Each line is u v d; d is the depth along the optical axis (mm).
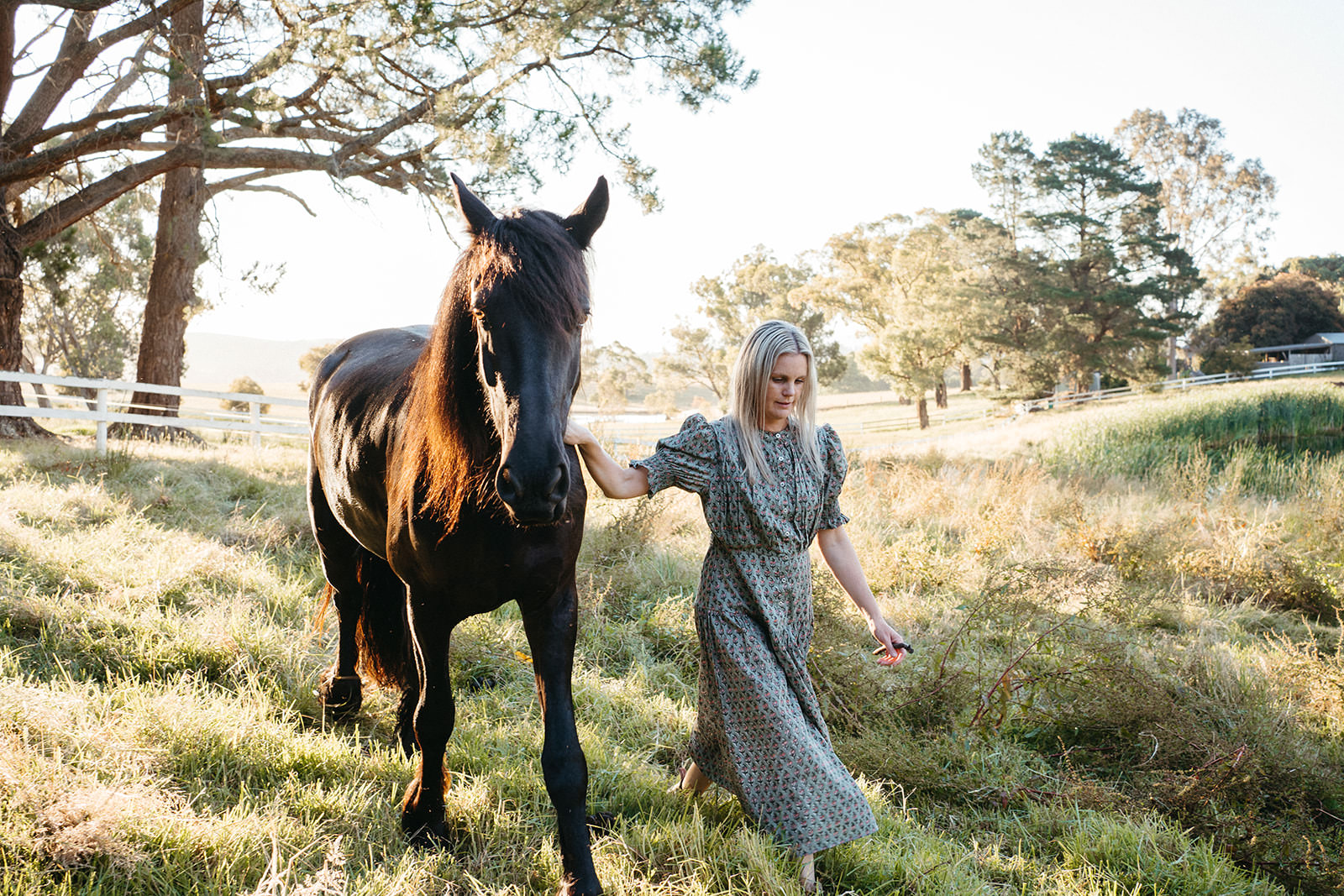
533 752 2928
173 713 2729
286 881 2020
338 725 3105
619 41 10969
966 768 3148
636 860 2289
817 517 2465
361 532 2877
